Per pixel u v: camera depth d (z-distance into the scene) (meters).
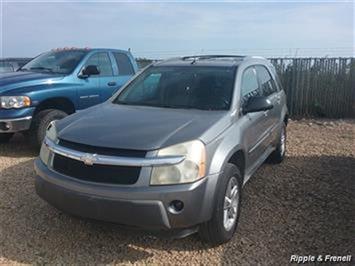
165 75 5.35
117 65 8.88
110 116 4.46
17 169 6.43
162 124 4.11
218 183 3.83
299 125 11.45
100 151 3.74
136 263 3.82
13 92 6.97
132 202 3.54
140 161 3.60
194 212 3.64
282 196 5.47
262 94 5.81
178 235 3.75
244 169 4.68
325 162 7.19
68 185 3.77
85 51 8.39
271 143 6.23
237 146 4.27
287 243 4.20
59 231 4.36
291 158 7.46
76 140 3.91
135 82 5.49
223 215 3.97
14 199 5.18
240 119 4.66
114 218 3.62
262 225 4.60
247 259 3.90
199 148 3.75
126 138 3.79
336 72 12.63
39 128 7.23
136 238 4.25
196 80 5.12
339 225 4.61
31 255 3.91
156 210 3.54
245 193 5.55
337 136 9.77
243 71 5.30
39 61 8.53
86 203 3.68
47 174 3.97
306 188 5.79
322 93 12.73
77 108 7.86
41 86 7.31
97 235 4.30
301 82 12.69
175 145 3.69
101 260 3.86
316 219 4.76
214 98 4.80
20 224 4.50
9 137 8.30
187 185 3.60
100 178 3.68
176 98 4.96
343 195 5.52
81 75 7.96
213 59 5.77
